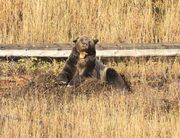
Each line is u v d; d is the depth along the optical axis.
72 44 32.72
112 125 24.38
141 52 32.50
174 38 34.22
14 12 33.97
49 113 25.56
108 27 34.00
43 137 24.11
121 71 32.12
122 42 33.84
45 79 29.66
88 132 24.00
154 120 24.80
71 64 30.41
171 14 34.22
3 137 23.80
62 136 24.12
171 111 26.05
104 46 32.59
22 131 23.98
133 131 24.03
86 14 34.03
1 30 33.81
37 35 33.91
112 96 26.98
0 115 24.94
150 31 34.00
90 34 34.00
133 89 29.56
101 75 30.28
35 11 33.94
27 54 32.38
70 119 24.83
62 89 28.86
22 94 28.05
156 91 28.52
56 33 33.97
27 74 31.48
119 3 34.00
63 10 34.03
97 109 25.45
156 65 32.34
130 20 33.97
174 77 31.31
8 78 30.91
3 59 32.38
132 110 25.75
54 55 32.44
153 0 34.34
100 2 33.97
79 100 26.81
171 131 24.36
